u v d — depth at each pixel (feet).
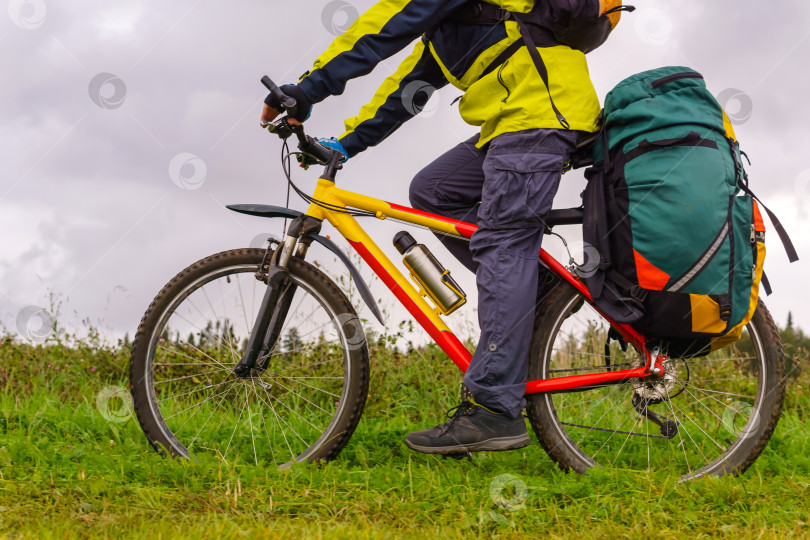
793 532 6.63
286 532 6.27
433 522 6.91
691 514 7.13
